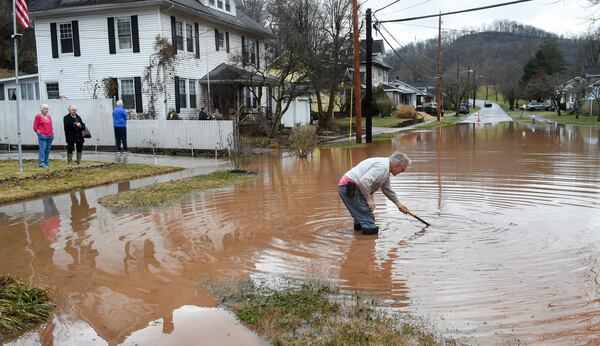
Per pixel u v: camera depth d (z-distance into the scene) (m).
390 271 5.60
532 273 5.44
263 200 9.96
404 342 3.90
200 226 7.86
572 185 11.19
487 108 102.56
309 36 27.70
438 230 7.32
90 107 19.84
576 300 4.71
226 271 5.72
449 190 10.74
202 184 12.05
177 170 15.02
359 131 24.97
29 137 20.45
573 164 15.08
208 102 25.94
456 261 5.90
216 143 18.52
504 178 12.39
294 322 4.33
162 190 11.22
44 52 25.42
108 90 24.02
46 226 8.09
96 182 12.28
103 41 24.39
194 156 18.64
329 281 5.33
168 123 19.22
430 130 36.50
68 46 25.11
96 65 24.72
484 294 4.89
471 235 7.02
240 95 28.50
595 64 84.50
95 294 5.13
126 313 4.67
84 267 5.99
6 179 11.91
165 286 5.31
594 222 7.66
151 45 23.70
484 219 7.95
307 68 27.30
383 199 9.75
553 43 86.25
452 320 4.32
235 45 30.55
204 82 26.45
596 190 10.50
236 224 7.95
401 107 52.59
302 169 15.00
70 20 24.75
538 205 8.99
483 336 4.02
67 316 4.63
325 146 23.53
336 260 6.03
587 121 44.91
